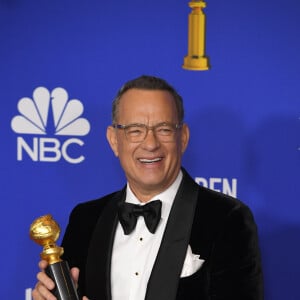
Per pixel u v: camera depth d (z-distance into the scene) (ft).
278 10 13.46
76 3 13.65
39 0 13.65
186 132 10.67
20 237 13.89
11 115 13.73
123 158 10.07
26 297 13.97
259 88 13.52
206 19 13.53
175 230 9.93
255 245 10.04
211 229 9.84
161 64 13.65
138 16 13.62
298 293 13.75
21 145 13.76
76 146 13.82
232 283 9.65
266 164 13.57
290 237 13.66
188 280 9.63
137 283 9.87
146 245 10.09
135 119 9.77
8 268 13.93
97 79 13.70
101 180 13.87
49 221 9.37
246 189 13.65
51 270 9.15
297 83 13.48
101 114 13.75
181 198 10.21
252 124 13.56
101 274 10.12
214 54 13.56
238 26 13.51
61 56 13.69
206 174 13.69
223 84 13.57
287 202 13.61
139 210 10.09
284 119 13.52
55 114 13.78
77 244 10.72
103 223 10.53
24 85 13.70
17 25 13.66
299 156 13.53
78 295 9.18
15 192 13.83
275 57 13.48
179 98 10.19
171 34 13.61
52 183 13.84
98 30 13.65
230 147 13.61
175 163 10.07
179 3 13.56
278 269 13.73
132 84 10.03
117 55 13.66
